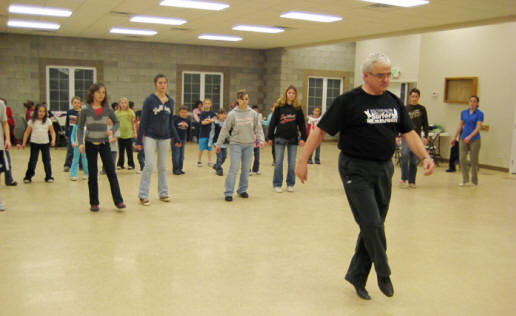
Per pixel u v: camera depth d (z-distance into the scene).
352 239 4.68
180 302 3.11
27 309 2.95
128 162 9.10
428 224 5.39
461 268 3.93
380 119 2.90
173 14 9.80
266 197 6.69
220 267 3.80
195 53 15.55
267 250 4.27
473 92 10.78
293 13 9.21
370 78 2.87
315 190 7.32
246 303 3.12
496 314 3.04
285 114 6.86
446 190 7.66
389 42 14.33
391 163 3.05
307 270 3.78
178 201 6.27
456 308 3.13
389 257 4.17
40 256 3.96
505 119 10.23
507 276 3.76
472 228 5.27
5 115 5.46
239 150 6.35
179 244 4.39
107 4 8.84
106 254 4.06
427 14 8.68
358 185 2.93
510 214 6.01
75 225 4.95
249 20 10.25
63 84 14.19
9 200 6.05
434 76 11.91
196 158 10.98
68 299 3.12
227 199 6.36
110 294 3.22
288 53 15.72
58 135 12.95
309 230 4.99
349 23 10.12
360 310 3.07
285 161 10.96
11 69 13.45
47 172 7.39
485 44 10.62
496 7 7.78
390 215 5.79
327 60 16.33
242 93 6.25
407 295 3.33
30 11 9.71
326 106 16.78
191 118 15.65
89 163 5.46
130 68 14.77
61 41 13.87
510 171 9.74
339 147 3.08
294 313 3.00
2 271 3.60
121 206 5.60
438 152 11.77
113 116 5.53
